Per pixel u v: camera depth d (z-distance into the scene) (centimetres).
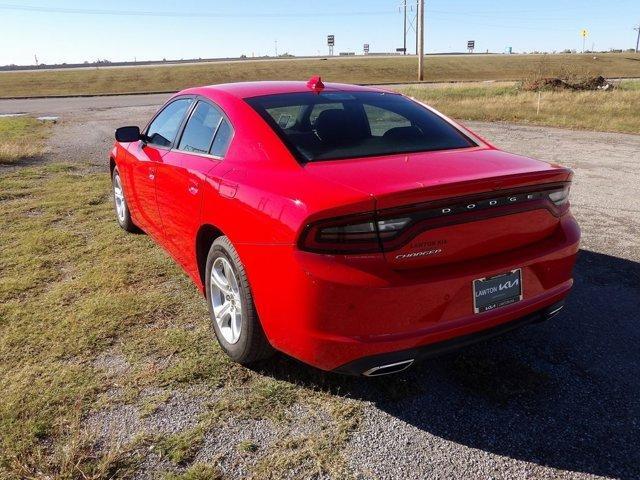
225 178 281
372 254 217
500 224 241
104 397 265
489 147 305
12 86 4984
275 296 239
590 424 244
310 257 220
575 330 330
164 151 384
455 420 248
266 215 241
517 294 252
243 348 275
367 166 253
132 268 433
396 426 244
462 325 235
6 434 236
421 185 219
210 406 258
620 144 1109
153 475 214
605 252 467
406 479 213
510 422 246
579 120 1502
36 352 306
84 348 310
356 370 231
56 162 972
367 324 222
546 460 223
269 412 254
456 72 6912
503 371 287
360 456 226
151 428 242
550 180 253
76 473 215
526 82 2795
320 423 246
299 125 295
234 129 305
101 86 4997
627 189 709
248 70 7050
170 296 381
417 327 228
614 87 2728
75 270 432
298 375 283
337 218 215
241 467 219
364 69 7169
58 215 598
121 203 525
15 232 534
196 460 223
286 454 227
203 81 5753
